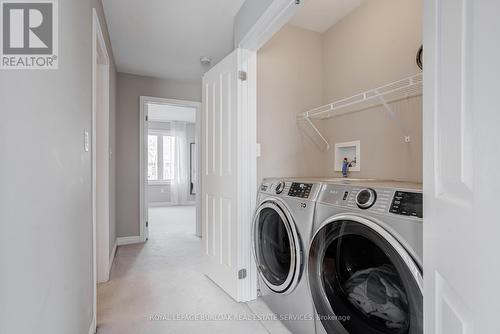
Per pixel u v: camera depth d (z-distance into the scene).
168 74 3.74
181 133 8.18
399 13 1.78
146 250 3.31
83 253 1.36
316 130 2.36
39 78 0.82
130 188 3.68
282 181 1.79
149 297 2.08
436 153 0.65
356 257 1.13
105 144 2.42
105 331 1.64
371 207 1.06
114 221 3.26
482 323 0.46
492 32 0.44
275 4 1.58
